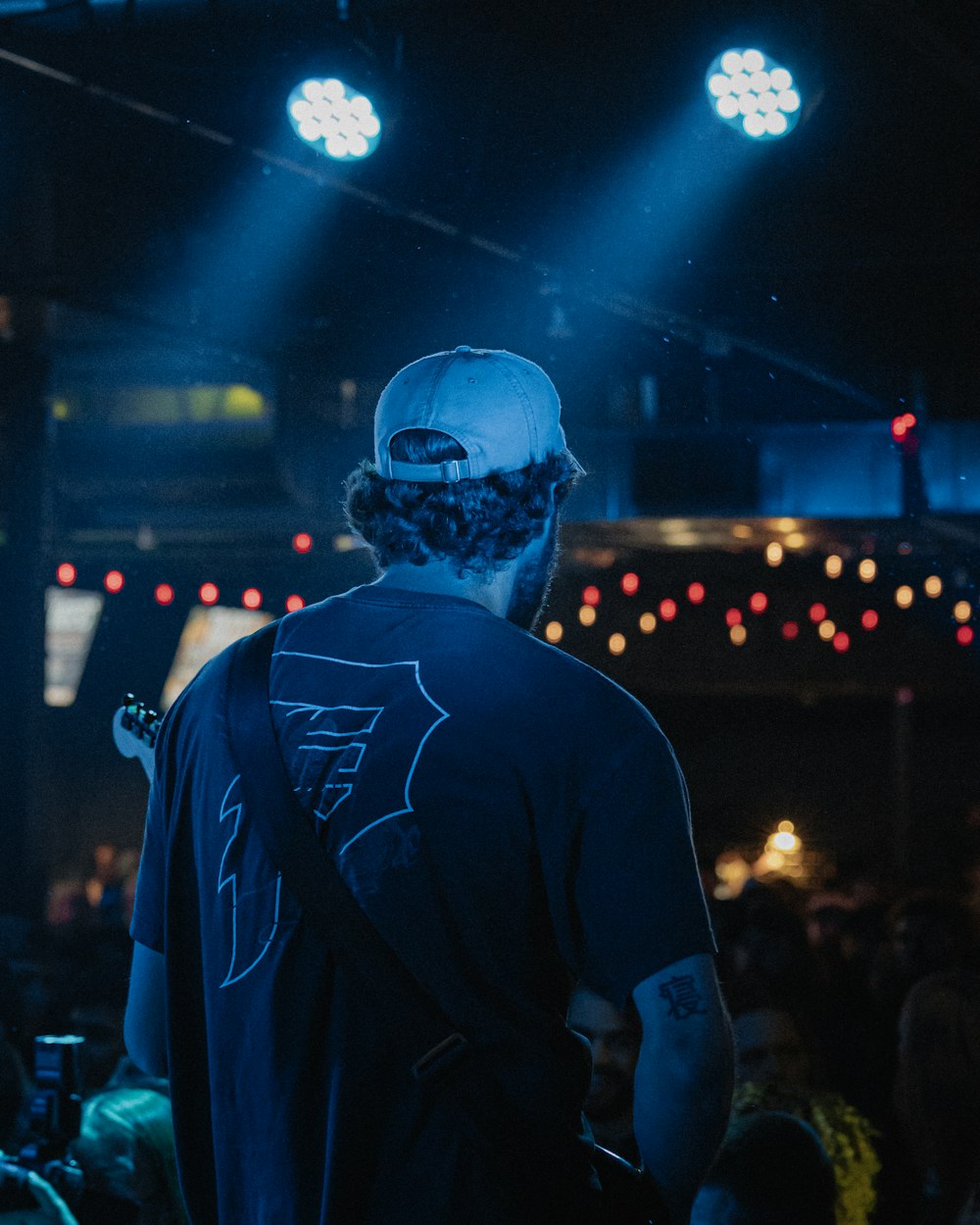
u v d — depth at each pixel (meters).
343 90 7.15
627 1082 3.61
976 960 6.11
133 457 13.22
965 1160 4.34
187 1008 1.58
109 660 17.66
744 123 6.80
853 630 18.84
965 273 9.72
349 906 1.45
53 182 9.45
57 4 6.95
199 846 1.57
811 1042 4.70
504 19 7.86
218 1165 1.50
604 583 17.50
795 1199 2.54
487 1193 1.41
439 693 1.51
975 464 10.85
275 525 13.87
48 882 12.33
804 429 11.29
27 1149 2.14
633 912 1.46
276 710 1.56
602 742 1.49
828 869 20.12
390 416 1.65
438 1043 1.41
